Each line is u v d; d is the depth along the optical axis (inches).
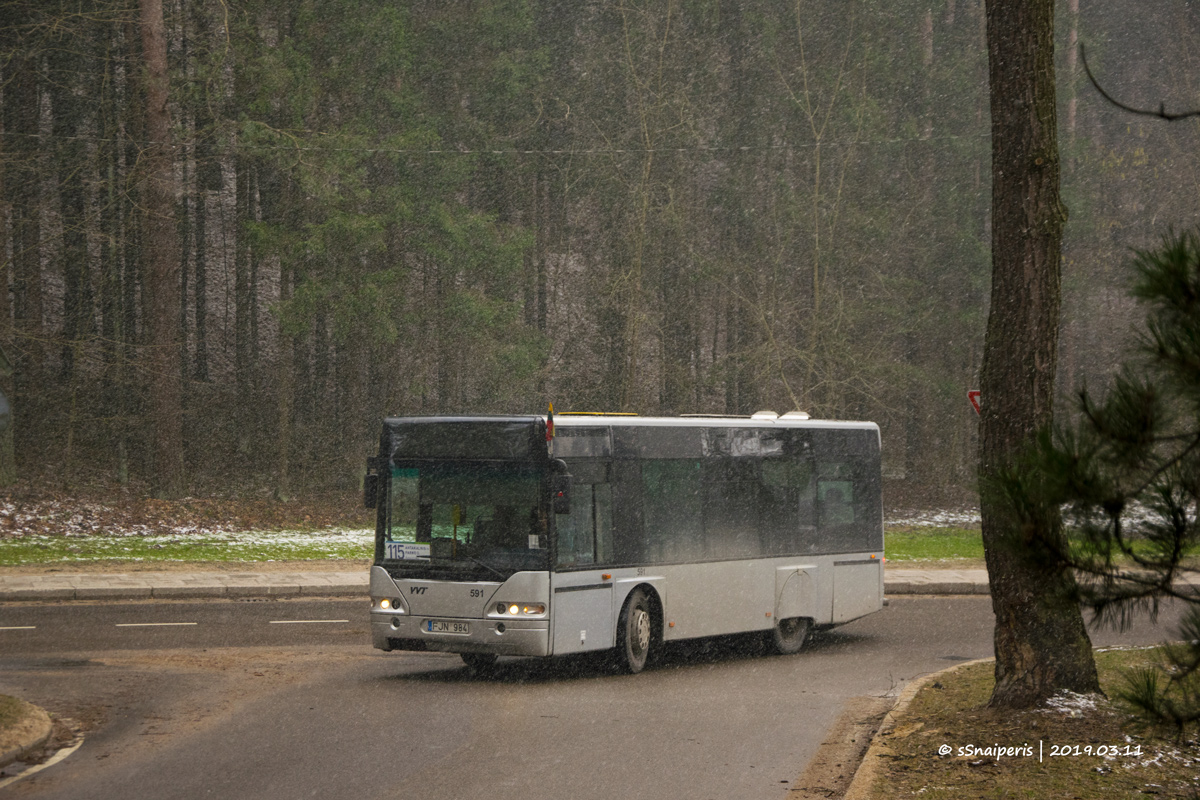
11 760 509.4
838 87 2396.7
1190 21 2758.4
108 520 1715.1
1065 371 2356.1
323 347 2458.2
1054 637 566.9
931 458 2536.9
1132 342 303.1
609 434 844.0
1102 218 2480.3
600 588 816.3
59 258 2192.4
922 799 424.8
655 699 711.7
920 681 709.3
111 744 549.6
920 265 2463.1
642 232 2274.9
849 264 2354.8
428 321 2241.6
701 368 2534.5
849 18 2501.2
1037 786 439.8
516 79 2346.2
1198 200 2488.9
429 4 2417.6
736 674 842.2
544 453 786.2
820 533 1016.2
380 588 807.7
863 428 1074.7
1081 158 2447.1
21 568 1309.1
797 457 1003.3
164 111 1963.6
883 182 2468.0
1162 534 300.7
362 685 743.7
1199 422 296.0
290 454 2320.4
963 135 2517.2
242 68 2036.2
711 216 2497.5
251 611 1099.9
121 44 2161.7
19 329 1968.5
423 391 2233.0
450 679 784.9
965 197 2464.3
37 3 2003.0
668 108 2359.7
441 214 2114.9
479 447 799.7
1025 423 564.7
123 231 2144.4
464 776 494.6
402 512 812.6
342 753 536.1
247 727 593.9
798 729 615.2
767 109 2514.8
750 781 495.5
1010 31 572.1
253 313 2428.6
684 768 518.3
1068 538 317.1
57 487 1911.9
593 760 531.8
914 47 2559.1
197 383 2374.5
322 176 1973.4
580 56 2501.2
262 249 2039.9
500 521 788.6
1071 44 2475.4
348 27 2156.7
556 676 821.9
